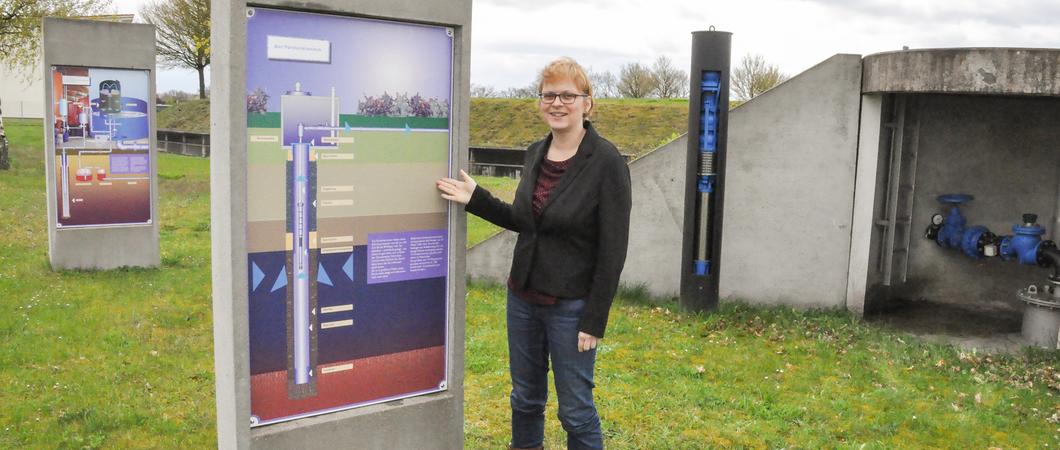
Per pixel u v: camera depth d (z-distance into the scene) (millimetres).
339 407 3629
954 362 6883
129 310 8367
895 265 9180
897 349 7219
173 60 43625
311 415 3553
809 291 8711
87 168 10211
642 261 9203
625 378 6398
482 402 5793
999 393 6137
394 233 3670
